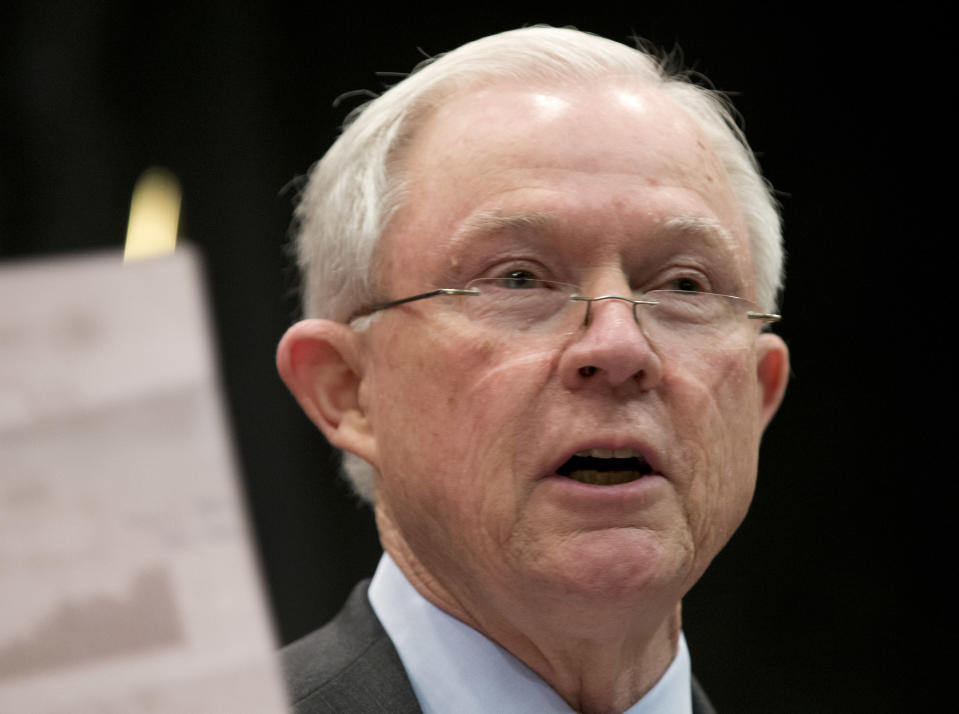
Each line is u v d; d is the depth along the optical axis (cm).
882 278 510
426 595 219
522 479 189
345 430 220
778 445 511
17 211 467
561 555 186
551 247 194
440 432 197
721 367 201
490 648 212
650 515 189
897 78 509
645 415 190
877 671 494
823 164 514
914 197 509
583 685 209
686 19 515
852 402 509
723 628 500
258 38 489
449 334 195
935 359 505
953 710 488
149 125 476
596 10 515
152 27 476
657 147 203
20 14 466
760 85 516
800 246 514
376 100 229
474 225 196
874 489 505
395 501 209
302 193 273
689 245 201
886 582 499
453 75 213
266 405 474
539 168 196
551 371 189
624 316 187
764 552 505
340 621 235
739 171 227
